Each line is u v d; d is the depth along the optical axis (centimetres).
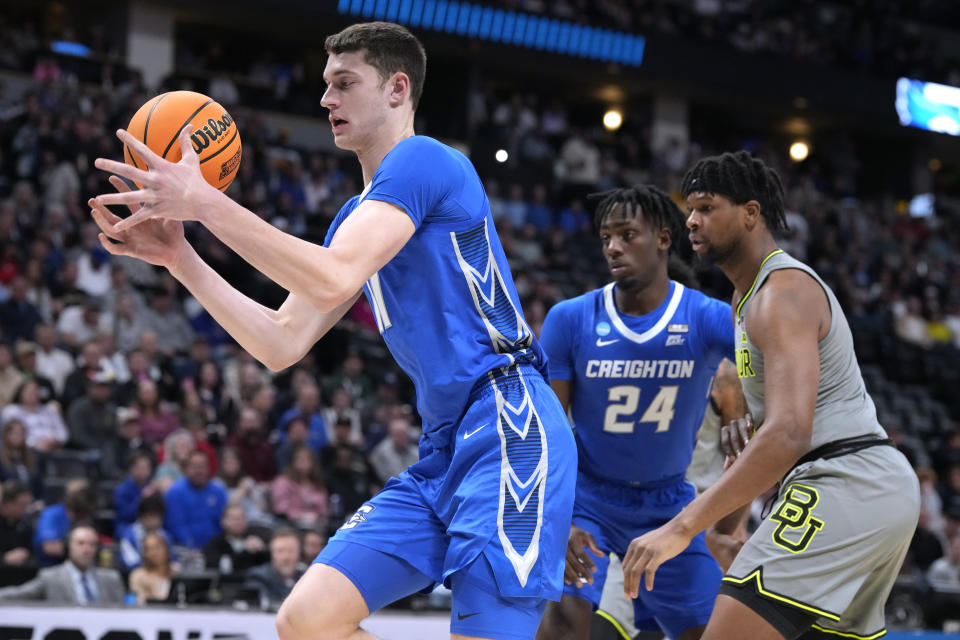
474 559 260
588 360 375
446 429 281
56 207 1165
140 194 229
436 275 272
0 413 820
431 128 1856
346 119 278
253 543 724
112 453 820
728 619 277
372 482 912
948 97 2314
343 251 246
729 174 300
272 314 298
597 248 1594
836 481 280
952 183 2539
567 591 365
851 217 2003
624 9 1966
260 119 1462
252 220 236
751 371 295
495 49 1805
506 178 1711
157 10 1703
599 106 2178
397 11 1719
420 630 530
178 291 1130
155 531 687
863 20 2330
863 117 2222
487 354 276
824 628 291
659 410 372
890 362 1591
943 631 711
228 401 950
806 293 283
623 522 380
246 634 498
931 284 1852
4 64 1452
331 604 271
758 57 2073
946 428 1472
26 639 468
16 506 671
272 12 1681
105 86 1476
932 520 1046
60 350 935
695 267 323
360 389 1080
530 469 267
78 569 598
